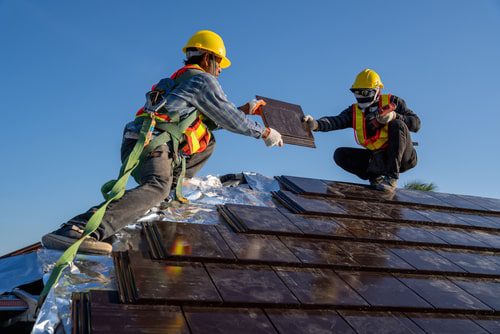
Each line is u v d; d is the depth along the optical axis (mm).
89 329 3494
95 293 3855
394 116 7156
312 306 4090
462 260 5430
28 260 4633
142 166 5281
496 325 4410
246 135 5734
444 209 6957
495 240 6168
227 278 4227
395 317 4230
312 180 7078
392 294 4477
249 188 6812
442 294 4656
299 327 3830
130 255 4379
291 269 4605
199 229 5012
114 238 4914
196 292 3928
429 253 5453
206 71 5805
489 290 4926
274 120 6414
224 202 6129
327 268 4738
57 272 4062
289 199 6207
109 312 3617
